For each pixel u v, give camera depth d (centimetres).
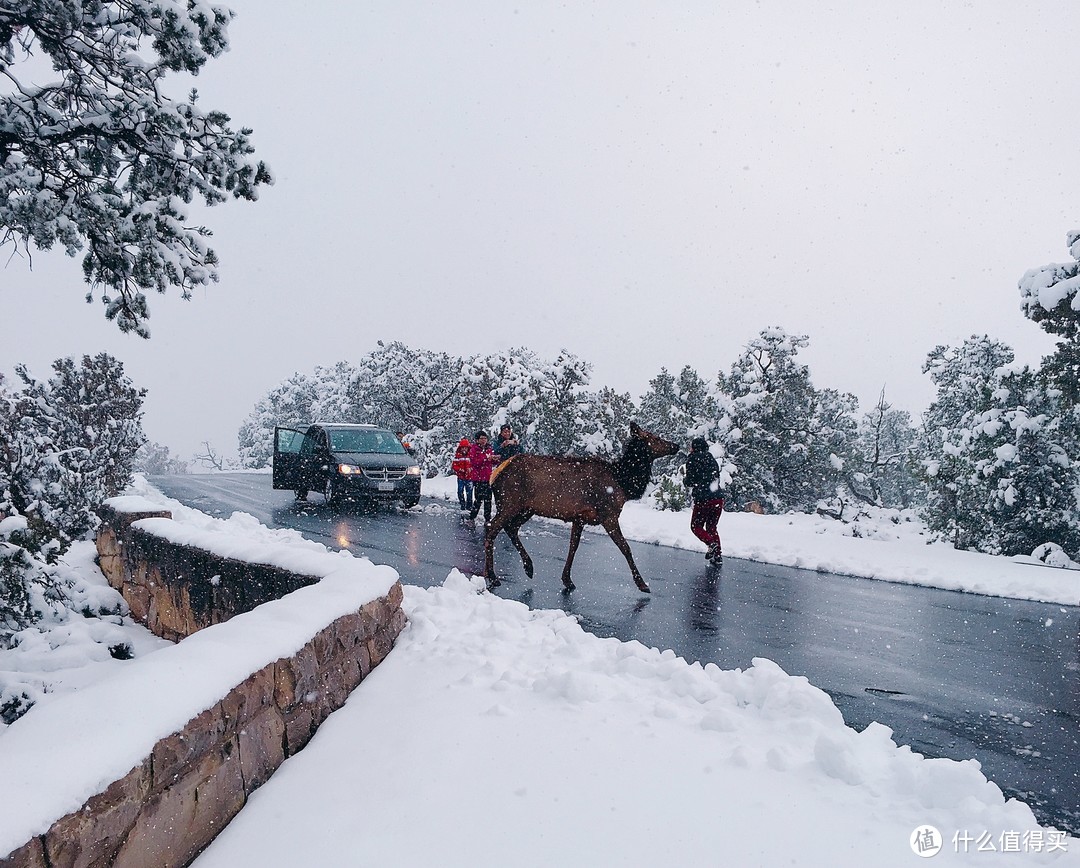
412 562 1033
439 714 414
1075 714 494
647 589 880
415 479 1664
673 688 472
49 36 643
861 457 3075
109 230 670
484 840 284
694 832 291
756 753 368
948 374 2331
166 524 815
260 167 710
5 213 620
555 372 2556
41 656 669
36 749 231
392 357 3403
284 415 5175
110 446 1416
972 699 523
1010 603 891
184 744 273
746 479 2339
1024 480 1456
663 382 3484
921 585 1007
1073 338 1439
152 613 807
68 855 210
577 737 382
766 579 1007
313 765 353
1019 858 278
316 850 278
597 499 856
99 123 656
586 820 299
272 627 393
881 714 491
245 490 2198
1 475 838
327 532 1296
